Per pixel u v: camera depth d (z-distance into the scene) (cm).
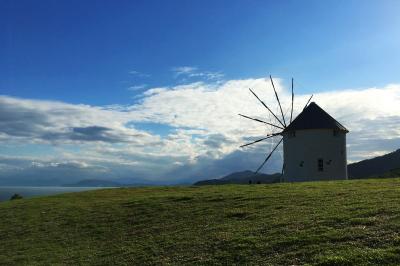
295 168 6241
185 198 3497
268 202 2852
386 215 2050
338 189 3167
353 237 1817
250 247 1947
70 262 2316
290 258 1736
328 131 6147
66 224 3291
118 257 2245
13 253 2700
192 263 1920
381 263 1534
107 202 3959
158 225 2788
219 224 2484
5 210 4297
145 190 4950
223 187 4331
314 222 2127
